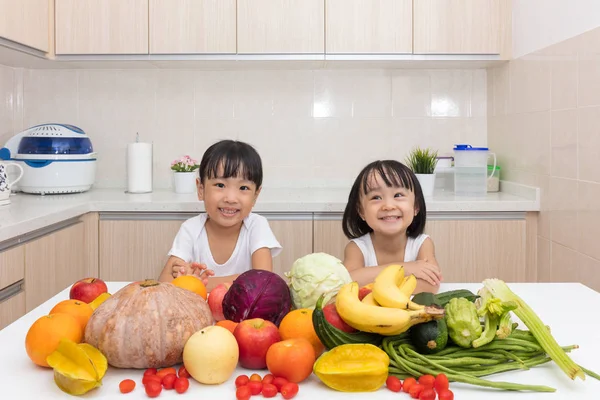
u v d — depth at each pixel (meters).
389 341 0.78
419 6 2.61
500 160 2.83
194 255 1.72
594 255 1.94
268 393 0.69
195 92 2.97
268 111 2.98
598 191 1.91
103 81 2.97
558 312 1.01
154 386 0.69
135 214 2.44
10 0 2.24
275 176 3.00
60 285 2.18
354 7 2.61
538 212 2.42
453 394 0.68
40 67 2.92
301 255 2.45
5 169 2.24
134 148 2.70
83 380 0.68
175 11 2.62
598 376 0.73
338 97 2.98
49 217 2.01
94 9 2.62
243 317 0.86
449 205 2.39
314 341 0.79
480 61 2.70
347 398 0.69
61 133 2.56
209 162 1.56
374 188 1.54
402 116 2.98
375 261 1.70
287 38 2.62
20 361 0.81
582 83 2.01
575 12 2.05
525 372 0.76
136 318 0.74
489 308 0.77
